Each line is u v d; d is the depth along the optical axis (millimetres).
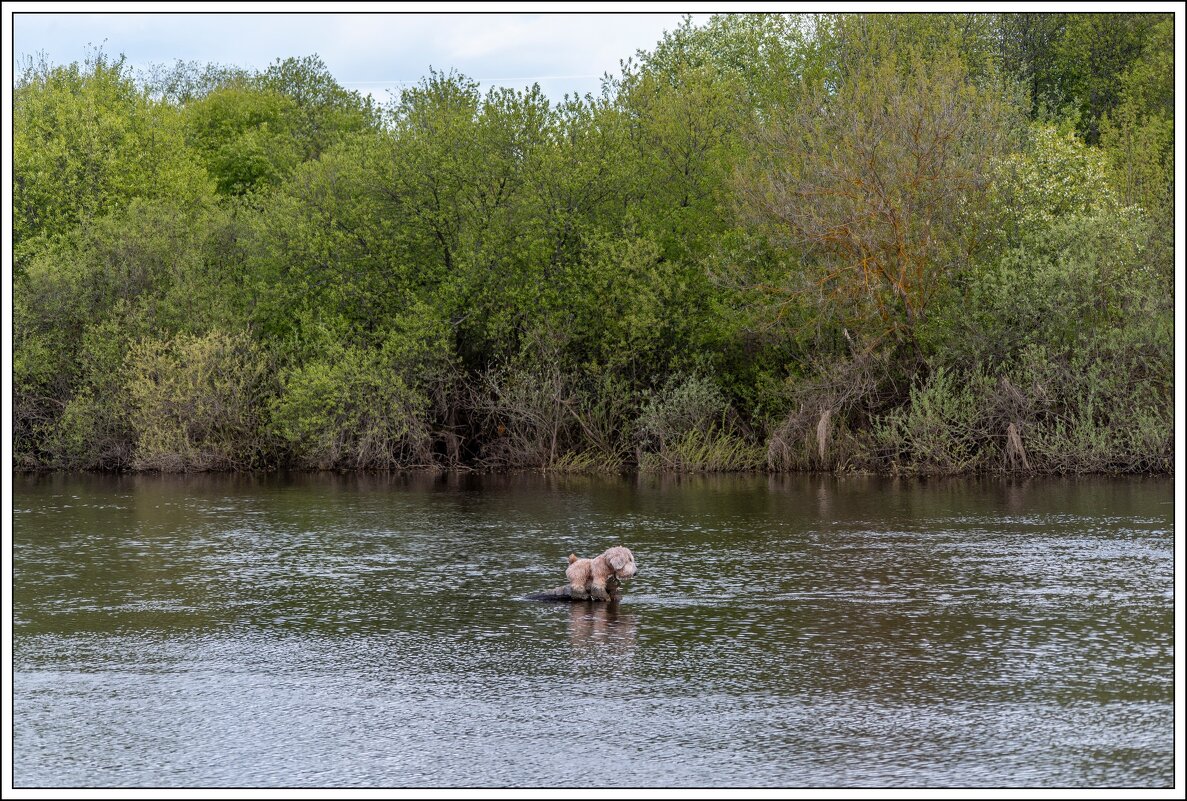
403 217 44000
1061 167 39781
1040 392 35688
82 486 34719
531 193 42625
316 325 41188
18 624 14430
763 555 19312
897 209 36094
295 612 15055
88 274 43781
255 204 49625
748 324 39438
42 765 9336
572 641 13242
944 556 19000
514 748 9578
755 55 59312
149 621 14555
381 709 10695
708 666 12000
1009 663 11992
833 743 9594
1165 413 35219
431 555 19812
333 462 40969
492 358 43406
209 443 40656
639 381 42062
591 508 27219
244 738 9945
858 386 37469
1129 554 19094
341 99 74062
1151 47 55406
